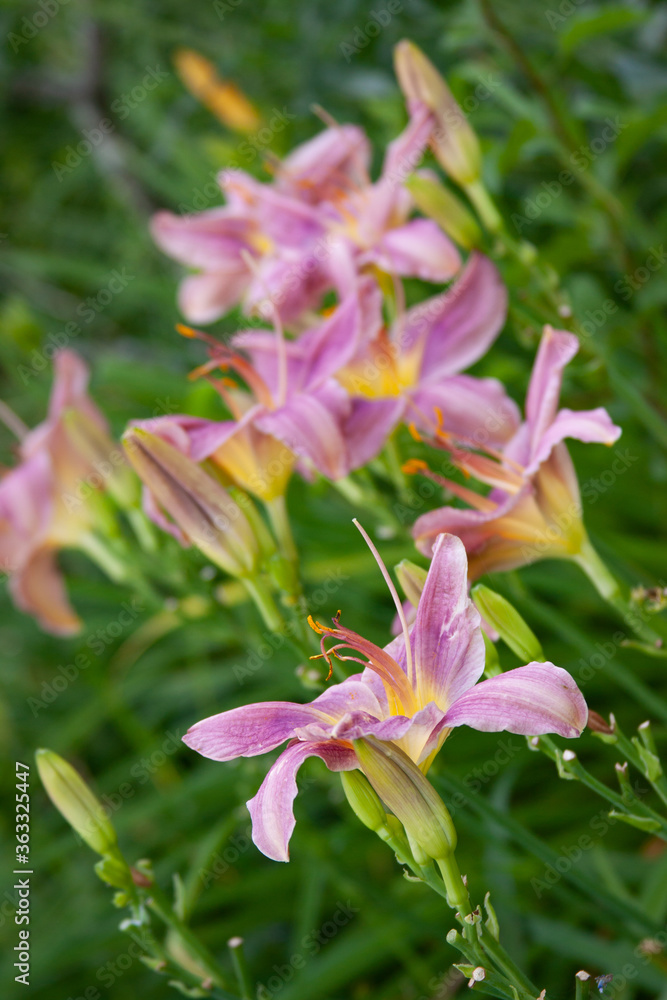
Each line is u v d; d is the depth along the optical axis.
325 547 1.09
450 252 0.87
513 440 0.80
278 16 1.42
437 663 0.69
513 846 0.96
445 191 0.85
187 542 0.81
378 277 0.91
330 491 1.20
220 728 0.68
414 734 0.68
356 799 0.68
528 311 0.89
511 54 0.96
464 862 0.97
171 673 1.40
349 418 0.80
